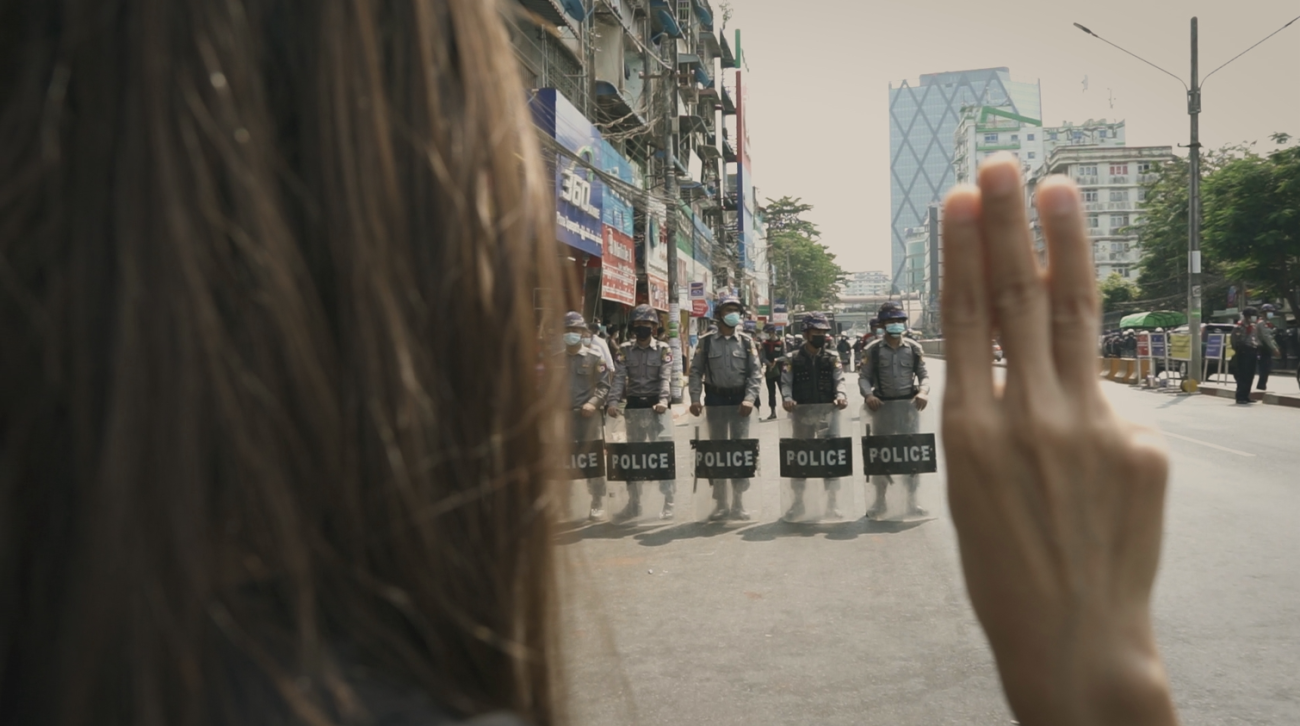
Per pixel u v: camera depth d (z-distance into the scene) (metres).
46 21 0.36
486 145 0.43
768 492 8.22
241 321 0.35
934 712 3.10
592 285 15.92
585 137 14.77
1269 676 3.35
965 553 0.49
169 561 0.33
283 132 0.39
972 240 0.49
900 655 3.66
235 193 0.35
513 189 0.44
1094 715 0.46
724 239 47.66
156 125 0.34
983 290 0.49
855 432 11.76
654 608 4.46
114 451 0.33
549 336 0.46
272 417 0.35
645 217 20.78
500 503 0.42
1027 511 0.47
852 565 5.25
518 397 0.43
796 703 3.20
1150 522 0.47
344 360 0.38
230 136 0.35
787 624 4.14
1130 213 93.81
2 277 0.34
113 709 0.34
